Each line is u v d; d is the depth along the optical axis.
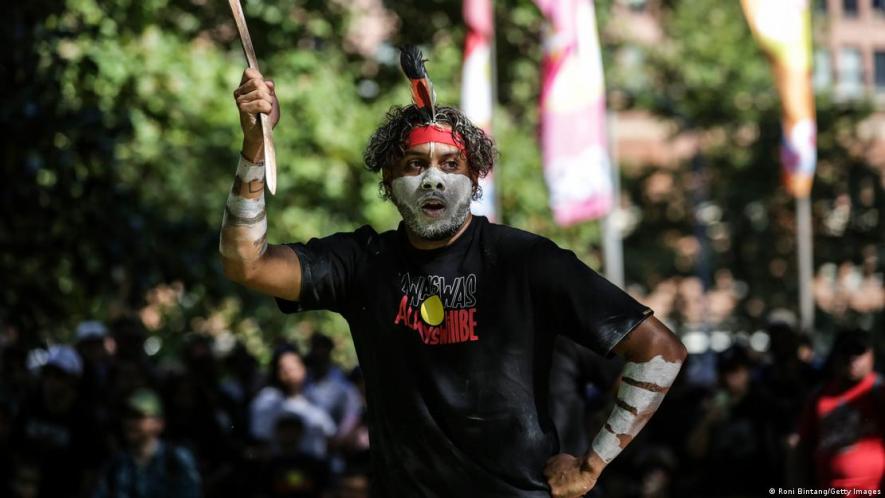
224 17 41.03
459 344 8.40
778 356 22.25
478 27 28.61
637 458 22.11
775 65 32.72
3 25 19.97
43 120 20.23
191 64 36.66
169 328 36.19
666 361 8.30
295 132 39.41
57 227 21.20
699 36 76.06
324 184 39.84
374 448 8.68
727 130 77.81
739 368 21.25
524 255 8.45
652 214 80.69
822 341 78.88
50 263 21.58
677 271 80.19
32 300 21.25
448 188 8.48
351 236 8.87
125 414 17.89
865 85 106.50
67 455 20.45
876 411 17.06
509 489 8.34
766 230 78.00
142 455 17.91
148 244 22.70
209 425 21.72
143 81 34.22
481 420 8.34
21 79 20.41
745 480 21.03
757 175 77.31
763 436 20.97
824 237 78.62
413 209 8.48
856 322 78.31
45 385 20.73
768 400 21.11
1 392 20.53
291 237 39.69
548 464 8.41
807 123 33.06
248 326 40.66
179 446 18.14
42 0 21.02
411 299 8.52
